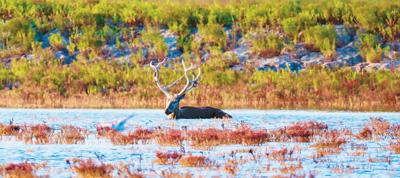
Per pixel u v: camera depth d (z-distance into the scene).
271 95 151.75
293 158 73.81
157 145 84.00
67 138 87.69
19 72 168.88
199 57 182.38
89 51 186.75
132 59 181.25
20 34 192.50
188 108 115.88
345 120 116.19
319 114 127.81
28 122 109.50
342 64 177.12
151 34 190.75
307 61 179.38
